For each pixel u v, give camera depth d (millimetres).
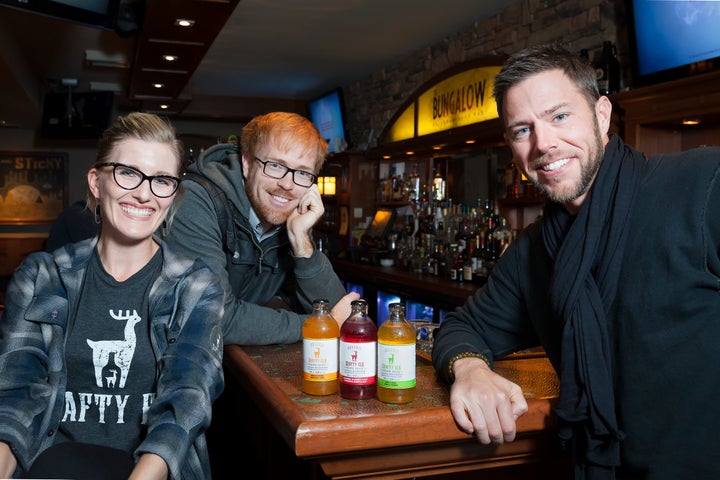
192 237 1920
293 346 1884
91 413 1455
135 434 1455
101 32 5246
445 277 4621
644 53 3098
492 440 1258
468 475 1469
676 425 1180
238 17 4664
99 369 1446
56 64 6449
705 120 2826
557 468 1553
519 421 1307
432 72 5402
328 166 6980
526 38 4242
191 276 1503
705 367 1160
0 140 8914
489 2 4316
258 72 6586
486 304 1594
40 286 1463
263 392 1393
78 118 7180
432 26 4875
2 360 1402
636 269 1216
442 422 1247
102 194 1466
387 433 1206
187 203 1950
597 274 1264
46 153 9031
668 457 1193
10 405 1352
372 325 1366
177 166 1515
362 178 6465
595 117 1330
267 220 2072
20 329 1439
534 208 4297
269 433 1921
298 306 2295
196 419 1341
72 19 3268
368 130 6535
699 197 1171
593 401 1233
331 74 6664
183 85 6512
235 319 1832
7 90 6168
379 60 6008
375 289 5273
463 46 4922
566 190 1316
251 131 2066
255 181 2025
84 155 9156
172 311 1470
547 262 1455
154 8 3986
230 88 7566
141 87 6668
